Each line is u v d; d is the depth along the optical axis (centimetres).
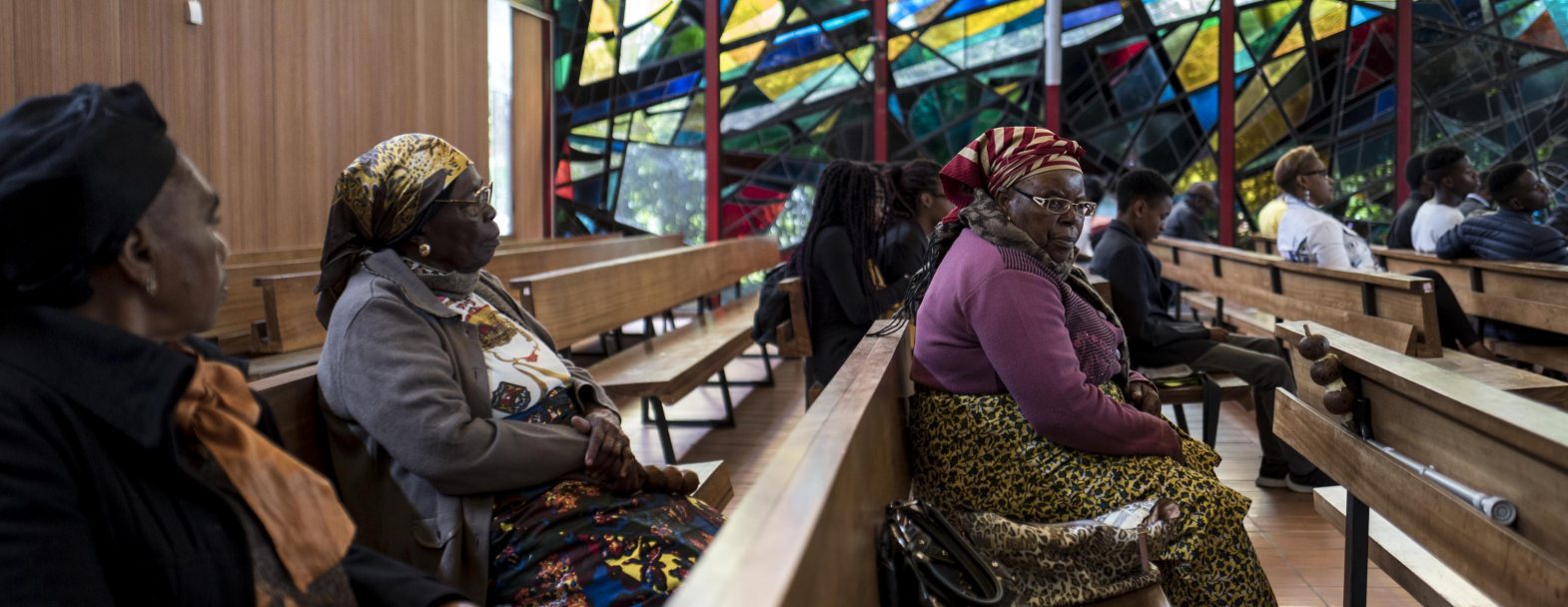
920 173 409
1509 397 152
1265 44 938
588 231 962
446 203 186
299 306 377
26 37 432
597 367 390
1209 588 202
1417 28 920
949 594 165
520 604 167
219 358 111
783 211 965
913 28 948
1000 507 212
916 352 229
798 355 402
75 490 91
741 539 95
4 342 93
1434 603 195
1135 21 945
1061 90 952
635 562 167
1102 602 200
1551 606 130
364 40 650
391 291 179
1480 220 467
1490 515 146
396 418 170
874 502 166
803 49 956
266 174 572
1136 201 394
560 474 177
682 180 960
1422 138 927
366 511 178
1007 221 217
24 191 90
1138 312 384
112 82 473
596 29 951
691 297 569
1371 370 184
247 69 557
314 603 102
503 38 861
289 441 178
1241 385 377
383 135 672
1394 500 176
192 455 100
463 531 172
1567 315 389
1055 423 207
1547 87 903
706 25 947
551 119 934
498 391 185
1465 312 471
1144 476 207
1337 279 401
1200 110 944
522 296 349
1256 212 947
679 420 508
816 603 99
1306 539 329
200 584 96
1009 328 208
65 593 87
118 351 94
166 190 100
